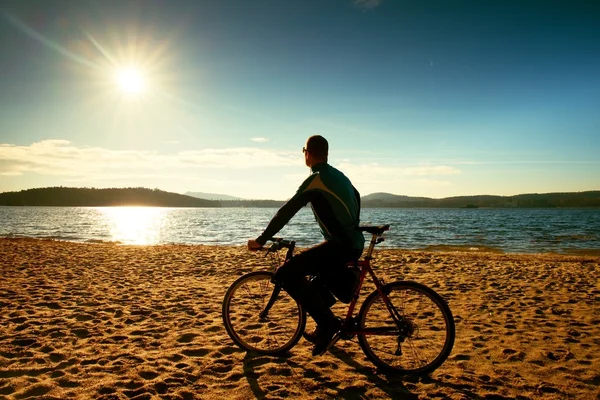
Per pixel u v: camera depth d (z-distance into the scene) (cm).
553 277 930
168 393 296
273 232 335
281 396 295
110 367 346
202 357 376
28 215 9375
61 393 294
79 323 496
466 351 406
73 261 1170
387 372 344
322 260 342
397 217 9338
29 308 573
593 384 326
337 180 336
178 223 6234
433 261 1250
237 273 958
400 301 354
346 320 352
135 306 597
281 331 415
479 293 736
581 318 550
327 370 346
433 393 304
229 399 289
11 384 308
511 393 307
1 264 1074
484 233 3694
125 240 2878
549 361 379
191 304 616
